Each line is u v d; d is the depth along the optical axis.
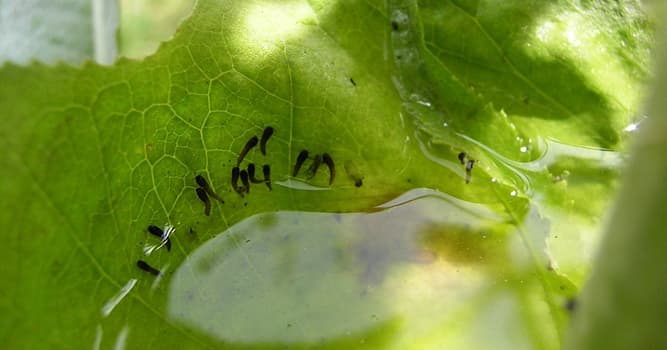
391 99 0.21
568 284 0.20
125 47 0.26
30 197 0.18
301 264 0.20
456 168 0.21
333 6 0.21
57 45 0.26
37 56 0.26
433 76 0.22
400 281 0.20
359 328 0.19
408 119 0.21
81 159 0.18
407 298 0.20
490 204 0.21
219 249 0.19
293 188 0.20
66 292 0.18
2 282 0.17
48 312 0.18
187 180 0.20
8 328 0.17
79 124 0.18
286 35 0.21
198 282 0.19
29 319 0.17
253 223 0.20
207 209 0.20
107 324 0.18
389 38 0.22
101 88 0.19
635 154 0.13
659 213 0.13
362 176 0.21
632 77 0.23
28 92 0.18
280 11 0.21
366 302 0.19
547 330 0.19
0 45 0.26
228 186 0.20
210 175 0.20
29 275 0.17
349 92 0.21
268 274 0.19
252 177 0.20
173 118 0.19
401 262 0.20
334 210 0.20
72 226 0.18
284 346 0.19
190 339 0.19
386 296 0.19
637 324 0.14
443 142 0.21
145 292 0.19
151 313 0.19
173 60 0.20
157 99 0.19
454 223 0.21
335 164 0.21
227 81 0.20
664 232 0.13
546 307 0.20
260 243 0.20
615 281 0.14
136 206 0.19
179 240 0.19
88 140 0.18
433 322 0.19
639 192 0.13
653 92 0.13
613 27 0.23
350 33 0.21
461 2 0.22
